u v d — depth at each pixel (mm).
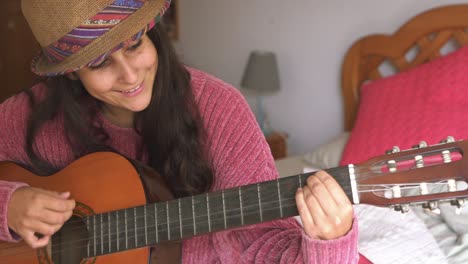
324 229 951
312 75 3182
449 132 2141
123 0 1044
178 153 1290
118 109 1317
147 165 1322
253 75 3242
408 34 2650
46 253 1363
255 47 3488
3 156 1497
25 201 1272
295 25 3203
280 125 3461
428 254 1680
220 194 1104
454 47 2594
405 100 2367
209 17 3760
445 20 2525
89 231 1294
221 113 1278
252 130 1263
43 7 1061
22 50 4551
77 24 1037
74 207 1318
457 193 873
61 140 1423
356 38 2916
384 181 938
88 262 1300
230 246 1271
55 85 1351
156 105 1259
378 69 2832
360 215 1903
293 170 2682
